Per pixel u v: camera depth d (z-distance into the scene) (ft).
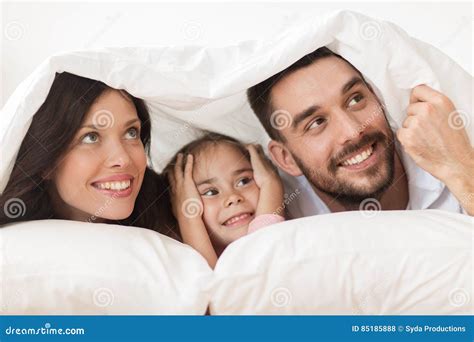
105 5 4.19
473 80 2.75
